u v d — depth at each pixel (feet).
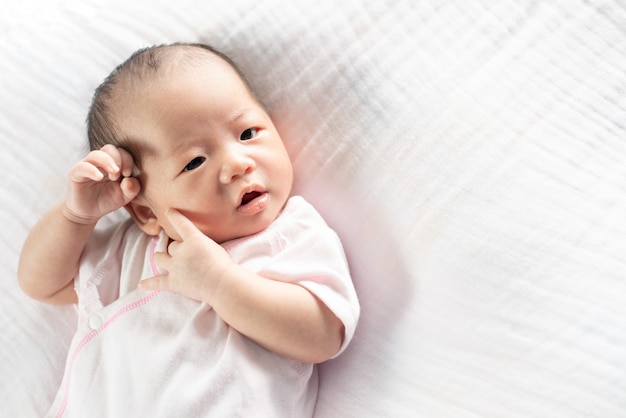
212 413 3.02
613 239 2.91
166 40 3.95
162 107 3.20
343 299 3.18
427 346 3.15
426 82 3.47
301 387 3.24
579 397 2.69
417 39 3.56
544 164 3.15
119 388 3.19
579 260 2.91
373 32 3.63
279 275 3.21
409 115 3.45
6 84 4.08
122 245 3.59
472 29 3.51
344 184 3.57
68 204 3.31
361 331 3.43
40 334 3.81
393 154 3.45
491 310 3.00
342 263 3.32
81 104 4.00
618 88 3.27
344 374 3.42
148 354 3.19
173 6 3.99
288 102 3.74
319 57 3.70
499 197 3.14
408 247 3.33
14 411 3.72
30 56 4.12
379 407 3.22
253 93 3.56
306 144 3.69
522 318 2.91
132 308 3.31
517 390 2.82
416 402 3.09
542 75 3.35
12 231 3.92
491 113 3.31
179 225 3.22
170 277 3.21
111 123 3.33
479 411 2.89
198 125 3.20
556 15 3.45
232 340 3.13
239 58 3.83
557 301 2.87
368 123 3.54
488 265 3.05
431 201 3.29
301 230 3.38
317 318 3.12
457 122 3.34
